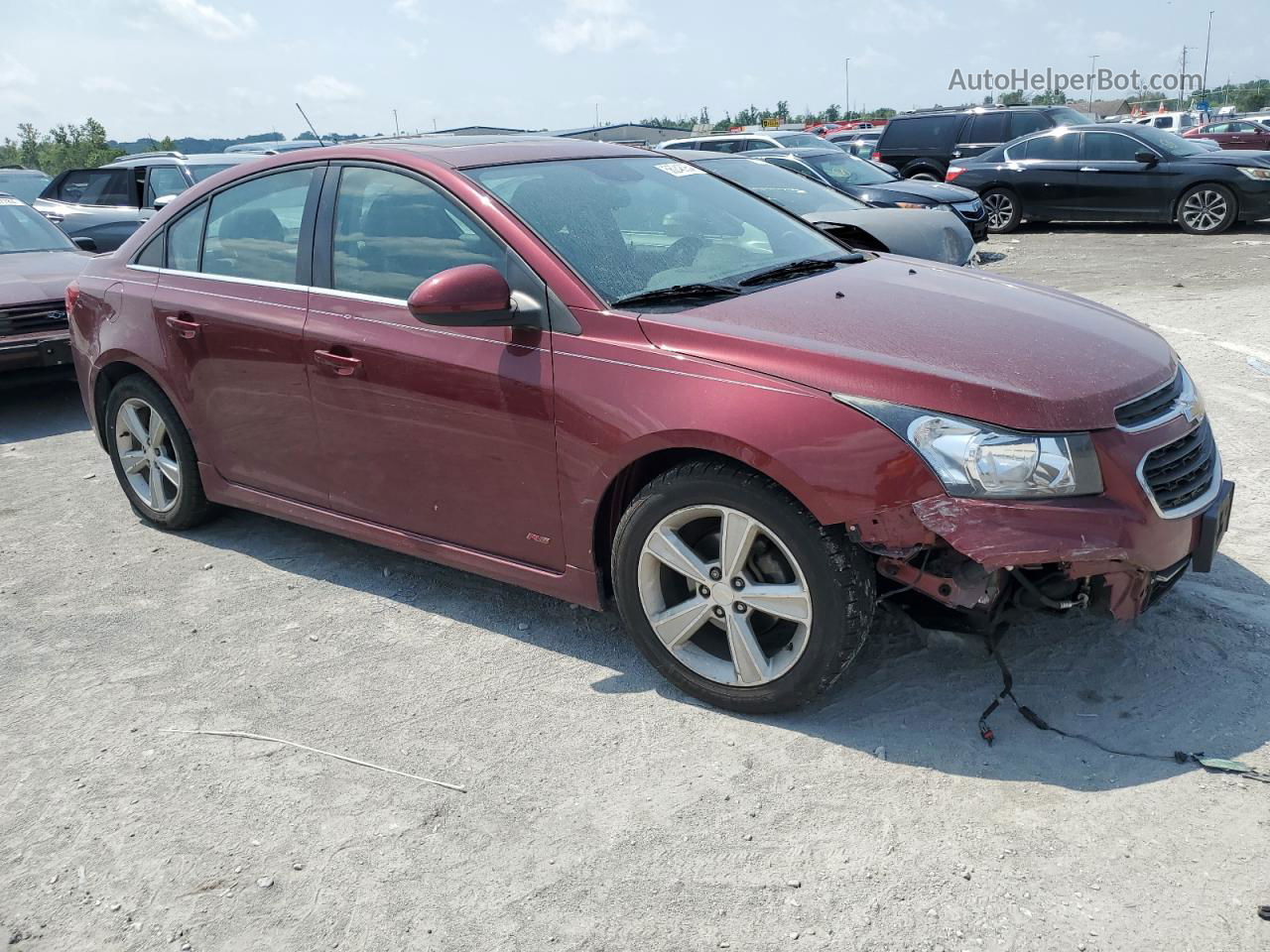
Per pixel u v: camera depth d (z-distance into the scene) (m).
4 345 7.05
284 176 4.24
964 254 8.29
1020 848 2.59
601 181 4.04
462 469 3.63
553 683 3.51
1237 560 4.08
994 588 2.97
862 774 2.92
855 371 2.91
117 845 2.81
